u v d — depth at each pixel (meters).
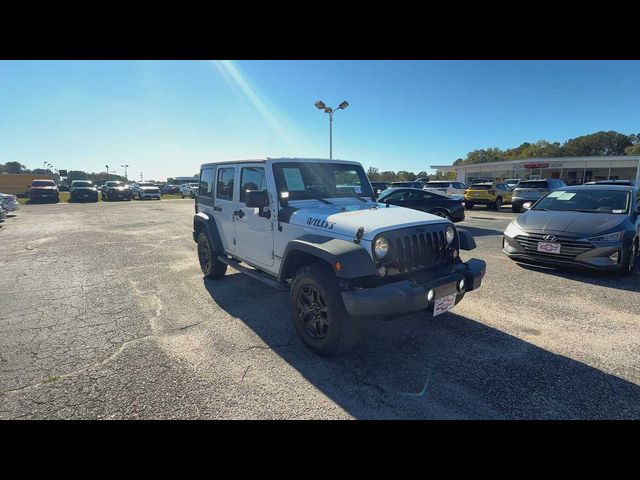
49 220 15.15
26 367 3.12
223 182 5.27
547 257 5.83
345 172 4.68
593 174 43.06
